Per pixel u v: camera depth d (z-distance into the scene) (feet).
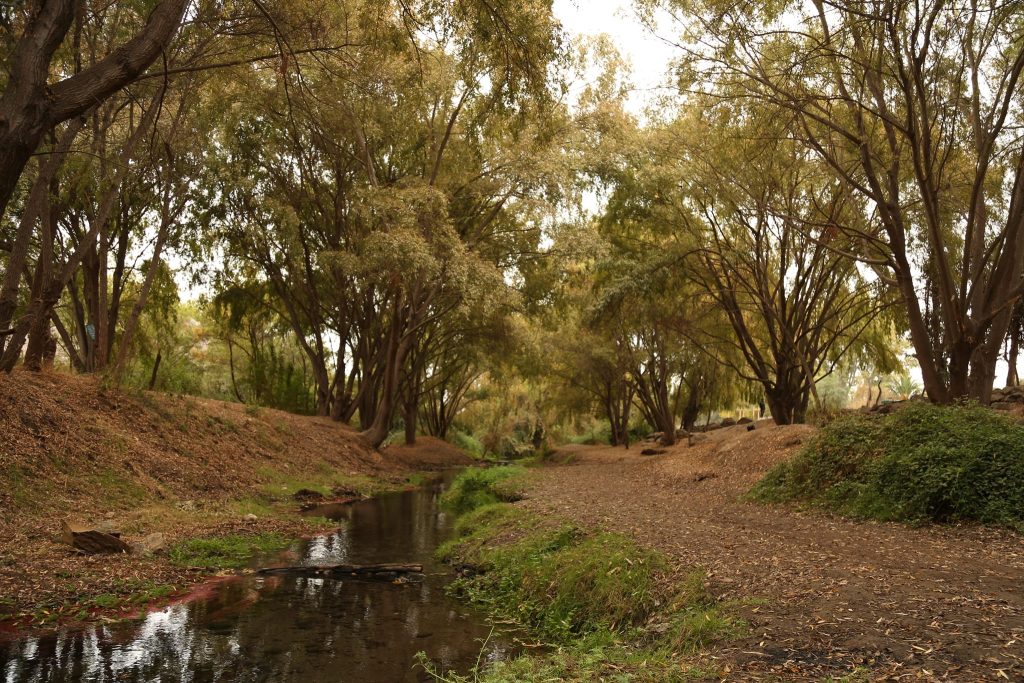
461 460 134.62
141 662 19.83
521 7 32.68
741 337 83.76
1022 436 34.83
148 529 36.63
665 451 99.71
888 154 59.11
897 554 26.32
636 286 76.23
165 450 52.95
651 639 20.07
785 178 70.44
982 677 13.79
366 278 81.87
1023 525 30.09
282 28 39.86
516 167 78.54
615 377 122.62
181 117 62.28
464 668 19.97
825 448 43.80
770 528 33.32
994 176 58.95
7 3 23.15
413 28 36.11
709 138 67.97
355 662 20.36
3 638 21.44
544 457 147.23
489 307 75.51
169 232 81.46
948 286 45.80
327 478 70.79
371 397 109.91
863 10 42.80
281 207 82.23
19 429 41.39
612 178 80.59
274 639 22.39
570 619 23.97
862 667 14.76
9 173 20.58
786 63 51.42
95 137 48.57
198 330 151.23
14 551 28.96
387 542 41.78
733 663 15.75
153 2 41.27
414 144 83.25
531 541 33.30
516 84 34.96
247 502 50.39
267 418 78.79
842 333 92.79
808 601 20.10
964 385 47.21
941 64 48.37
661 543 29.60
